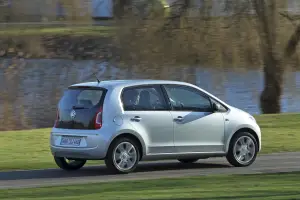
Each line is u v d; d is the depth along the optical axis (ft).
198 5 307.78
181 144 143.23
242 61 313.12
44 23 335.67
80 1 324.39
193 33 308.60
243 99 316.19
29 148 187.93
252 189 110.73
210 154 146.41
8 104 303.89
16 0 330.95
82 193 109.91
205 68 311.06
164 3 310.24
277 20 313.32
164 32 308.60
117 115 136.87
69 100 141.59
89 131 136.36
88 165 158.51
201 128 145.18
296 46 316.60
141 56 310.24
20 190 115.55
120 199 101.40
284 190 108.78
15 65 341.00
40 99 315.58
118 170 137.49
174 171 143.64
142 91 140.97
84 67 361.92
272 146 190.80
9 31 340.18
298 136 211.82
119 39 314.76
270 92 316.60
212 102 147.95
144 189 113.39
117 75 318.65
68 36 369.71
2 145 192.85
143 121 139.23
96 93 138.92
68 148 138.51
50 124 285.64
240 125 149.48
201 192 108.27
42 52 355.56
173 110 143.23
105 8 319.68
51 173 143.84
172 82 145.28
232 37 310.45
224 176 129.70
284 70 317.42
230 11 309.83
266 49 312.71
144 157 139.85
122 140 137.08
